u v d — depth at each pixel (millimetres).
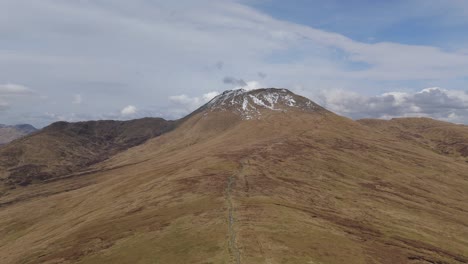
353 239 70625
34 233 122500
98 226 87312
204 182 111625
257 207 82562
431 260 68625
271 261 52438
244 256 53750
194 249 58156
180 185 110625
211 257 54281
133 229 75125
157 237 66625
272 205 86250
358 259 59000
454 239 97062
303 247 59562
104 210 109500
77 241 78188
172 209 86438
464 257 79562
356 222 90500
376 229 87375
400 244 75312
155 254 58438
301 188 118812
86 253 67250
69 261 65562
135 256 59156
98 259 62156
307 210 90125
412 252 70688
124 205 106062
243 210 79250
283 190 110750
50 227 120688
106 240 72188
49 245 84250
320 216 86125
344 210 104812
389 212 113938
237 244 58750
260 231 65312
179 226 71125
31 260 75938
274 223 71188
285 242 60906
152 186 122875
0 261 92500
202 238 62531
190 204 88438
